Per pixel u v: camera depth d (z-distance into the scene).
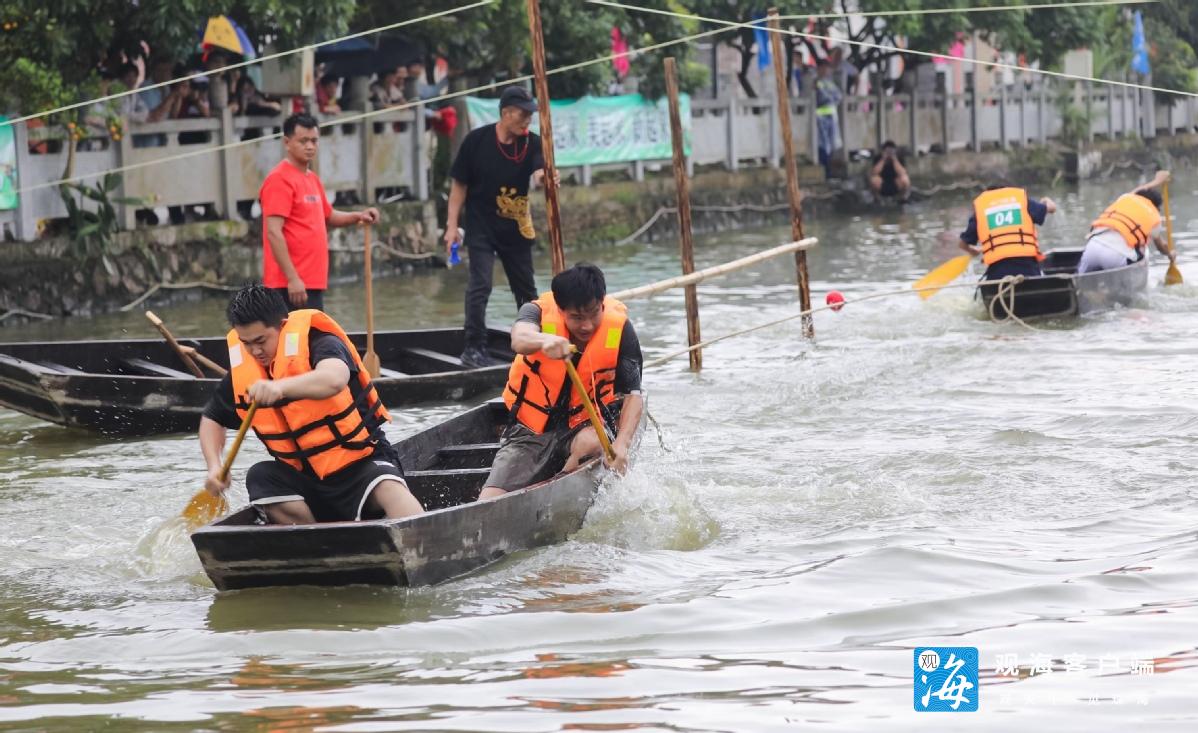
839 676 8.58
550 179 17.53
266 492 10.83
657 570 10.87
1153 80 65.12
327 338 10.84
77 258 26.31
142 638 9.57
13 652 9.37
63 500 13.53
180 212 29.80
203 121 28.41
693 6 42.19
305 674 8.82
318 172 30.78
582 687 8.48
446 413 17.41
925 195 50.12
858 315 23.84
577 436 12.30
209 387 16.69
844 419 16.44
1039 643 9.06
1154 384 17.81
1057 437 15.09
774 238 39.38
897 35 49.53
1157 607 9.69
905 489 13.19
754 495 13.09
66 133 25.84
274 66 28.16
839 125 48.31
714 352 21.19
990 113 55.59
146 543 11.69
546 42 34.78
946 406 16.95
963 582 10.37
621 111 38.69
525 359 12.34
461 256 34.25
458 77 34.69
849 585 10.35
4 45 25.06
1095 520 12.00
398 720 8.00
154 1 24.89
